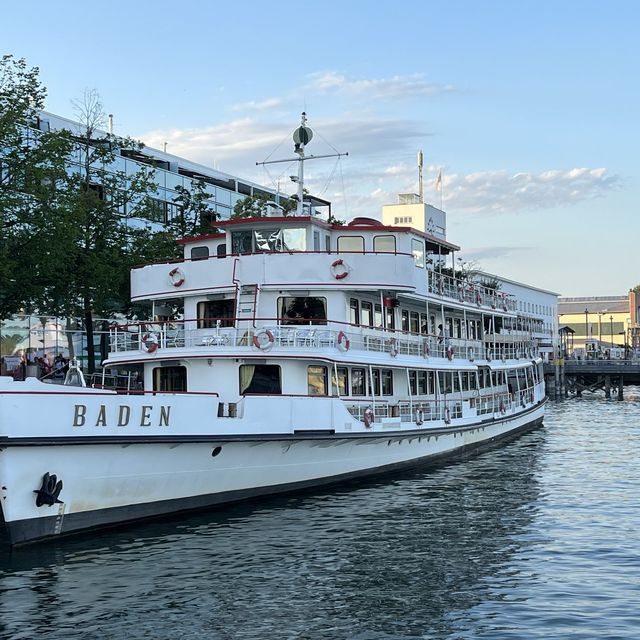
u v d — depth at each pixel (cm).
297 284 2855
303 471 2623
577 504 2558
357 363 2802
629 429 5200
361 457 2869
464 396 3975
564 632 1451
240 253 2908
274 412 2458
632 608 1569
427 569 1822
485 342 4366
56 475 1959
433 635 1441
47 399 1928
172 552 1933
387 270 2889
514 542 2062
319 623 1495
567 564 1869
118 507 2119
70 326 5272
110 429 2048
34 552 1917
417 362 3228
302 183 3269
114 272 3947
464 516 2366
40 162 3656
